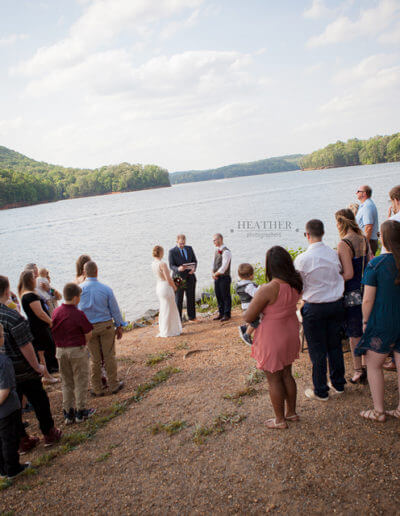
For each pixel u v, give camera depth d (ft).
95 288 16.10
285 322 10.26
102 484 10.37
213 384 15.52
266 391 13.99
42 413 12.70
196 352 19.98
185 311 33.83
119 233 121.70
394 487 8.37
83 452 12.17
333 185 238.48
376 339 10.25
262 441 10.87
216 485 9.48
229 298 26.94
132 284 55.98
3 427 10.97
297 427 11.14
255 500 8.73
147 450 11.63
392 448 9.57
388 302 9.98
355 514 7.86
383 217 82.74
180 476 10.10
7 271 76.02
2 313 11.72
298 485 8.93
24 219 239.91
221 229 105.40
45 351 19.26
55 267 75.56
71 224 171.22
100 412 14.83
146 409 14.42
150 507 9.16
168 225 129.39
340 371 12.23
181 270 27.71
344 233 12.56
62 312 14.14
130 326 31.09
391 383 12.75
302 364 15.64
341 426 10.80
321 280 11.16
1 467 11.25
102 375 18.22
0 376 10.57
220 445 11.12
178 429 12.46
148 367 19.04
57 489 10.46
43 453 12.57
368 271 10.19
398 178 222.69
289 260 10.12
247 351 18.85
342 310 11.58
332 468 9.27
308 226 11.46
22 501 10.16
